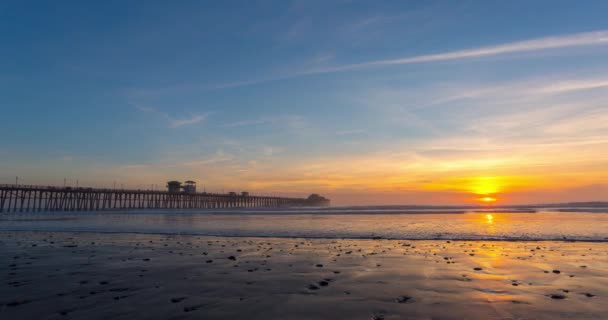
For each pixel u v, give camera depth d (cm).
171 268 927
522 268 907
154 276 824
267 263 1002
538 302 597
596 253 1168
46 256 1149
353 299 620
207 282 759
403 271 875
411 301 607
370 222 2742
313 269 906
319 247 1373
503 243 1470
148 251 1262
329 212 4891
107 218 3778
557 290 679
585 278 786
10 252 1248
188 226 2458
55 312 553
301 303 596
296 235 1852
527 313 540
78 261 1045
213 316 530
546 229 1981
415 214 4072
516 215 3572
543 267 921
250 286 721
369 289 692
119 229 2253
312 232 1992
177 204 10862
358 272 865
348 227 2294
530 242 1493
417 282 752
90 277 816
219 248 1348
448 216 3544
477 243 1479
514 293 657
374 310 556
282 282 757
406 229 2111
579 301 602
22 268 936
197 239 1691
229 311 554
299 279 786
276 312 548
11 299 629
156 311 555
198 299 625
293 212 5091
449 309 561
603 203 9206
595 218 2912
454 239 1627
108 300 620
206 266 955
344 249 1312
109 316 532
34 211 7012
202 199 11912
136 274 848
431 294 652
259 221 2989
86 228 2339
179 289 698
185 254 1184
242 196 13888
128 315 536
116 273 862
